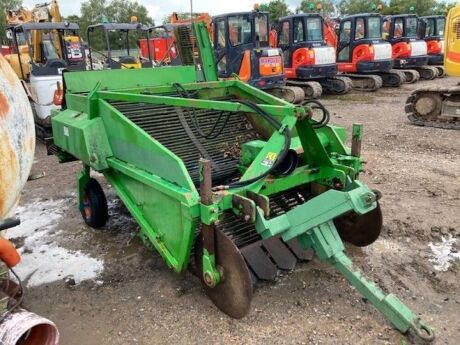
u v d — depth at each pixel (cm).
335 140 353
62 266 377
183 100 321
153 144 303
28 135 222
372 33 1408
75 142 378
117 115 339
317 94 1259
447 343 268
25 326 192
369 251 377
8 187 208
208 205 267
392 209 459
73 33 905
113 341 282
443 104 846
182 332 286
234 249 268
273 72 1105
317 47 1248
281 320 293
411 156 655
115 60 898
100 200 430
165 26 965
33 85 765
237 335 280
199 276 310
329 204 265
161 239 320
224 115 422
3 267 214
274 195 368
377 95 1366
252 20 1068
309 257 355
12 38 878
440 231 409
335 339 273
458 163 611
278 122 300
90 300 326
